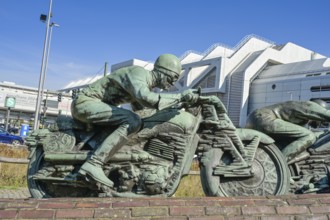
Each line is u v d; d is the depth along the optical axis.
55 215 3.01
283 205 3.57
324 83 36.69
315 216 3.52
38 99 23.81
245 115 42.28
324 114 4.94
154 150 4.23
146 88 4.01
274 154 4.71
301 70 40.47
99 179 3.85
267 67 44.94
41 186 4.23
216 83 43.47
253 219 3.37
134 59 42.62
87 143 4.26
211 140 4.50
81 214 3.06
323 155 4.98
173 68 4.23
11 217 2.92
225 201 3.53
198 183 9.36
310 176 4.89
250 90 43.28
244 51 46.03
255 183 4.55
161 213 3.22
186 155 4.27
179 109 4.38
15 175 9.57
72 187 4.16
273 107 5.20
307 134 4.93
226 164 4.50
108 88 4.26
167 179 4.14
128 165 4.11
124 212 3.15
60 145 4.21
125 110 4.13
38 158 4.29
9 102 27.83
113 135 4.02
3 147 14.52
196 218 3.24
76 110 4.15
